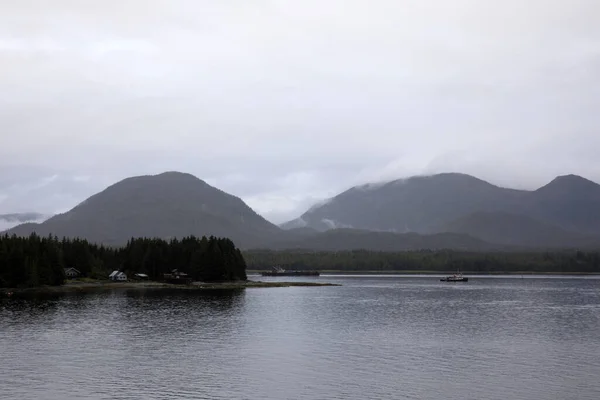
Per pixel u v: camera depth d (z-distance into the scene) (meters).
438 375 77.19
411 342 102.69
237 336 107.94
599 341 104.69
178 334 109.31
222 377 75.19
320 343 100.88
